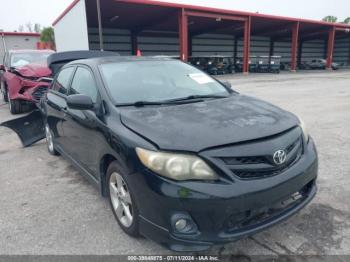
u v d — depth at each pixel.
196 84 3.55
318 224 2.79
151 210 2.23
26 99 7.92
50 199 3.51
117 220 2.83
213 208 2.09
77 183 3.95
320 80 20.22
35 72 8.15
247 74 29.42
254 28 36.75
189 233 2.16
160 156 2.17
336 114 7.80
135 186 2.33
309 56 48.94
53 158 5.02
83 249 2.57
